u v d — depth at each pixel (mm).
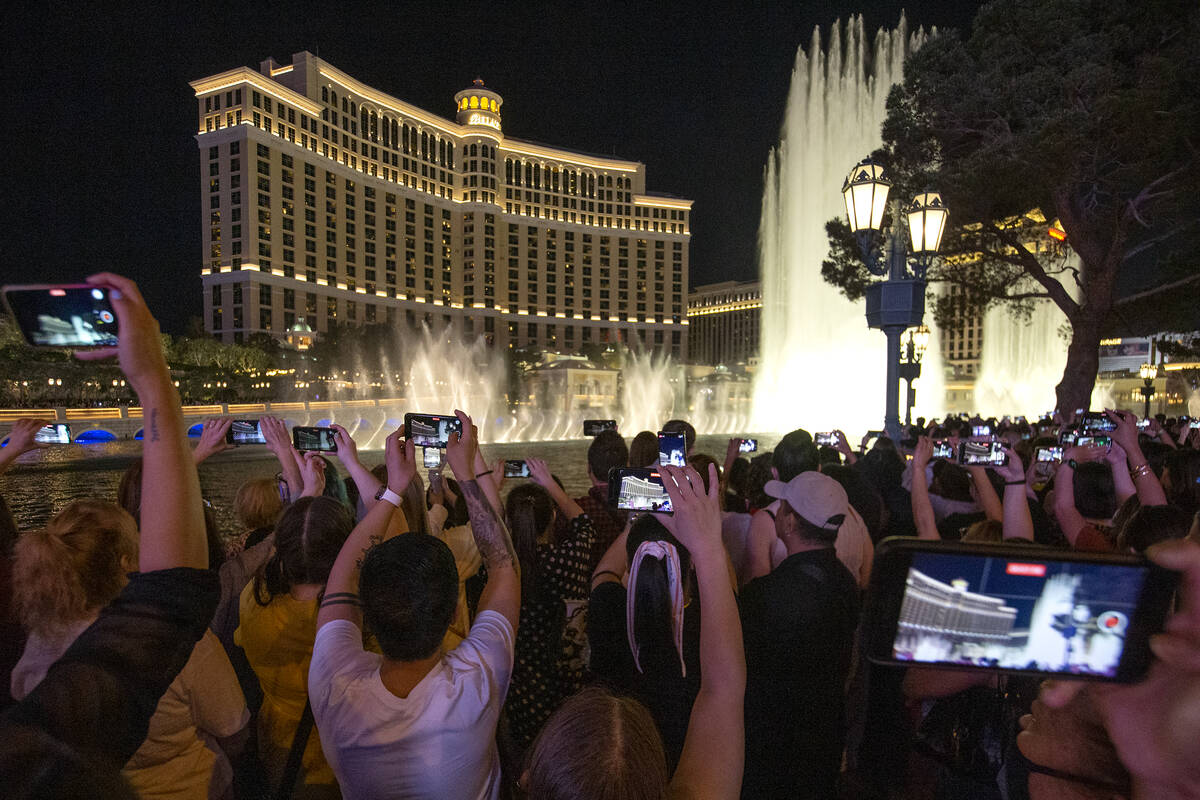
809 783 2070
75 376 46844
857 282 20328
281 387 76812
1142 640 914
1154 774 934
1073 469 3461
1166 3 13023
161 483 1213
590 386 87375
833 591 2129
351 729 1457
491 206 130750
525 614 2695
